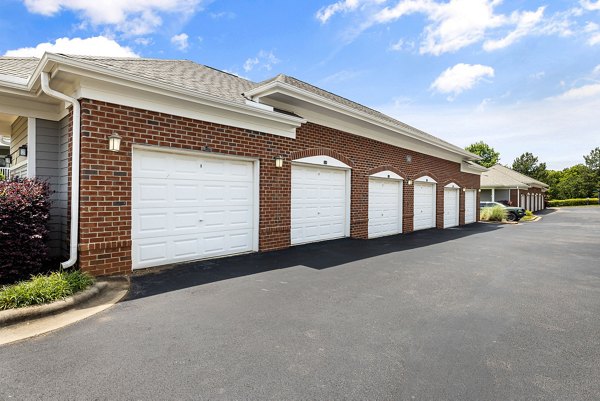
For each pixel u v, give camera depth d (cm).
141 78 541
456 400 240
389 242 1047
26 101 616
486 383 263
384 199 1215
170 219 629
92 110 518
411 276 613
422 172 1406
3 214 470
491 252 900
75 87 528
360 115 959
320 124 923
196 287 508
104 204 534
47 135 643
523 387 258
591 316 418
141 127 570
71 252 519
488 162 5138
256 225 770
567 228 1650
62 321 371
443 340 342
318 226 950
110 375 266
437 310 434
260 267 643
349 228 1033
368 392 249
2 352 300
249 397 241
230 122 701
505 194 3002
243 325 371
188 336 340
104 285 484
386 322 389
